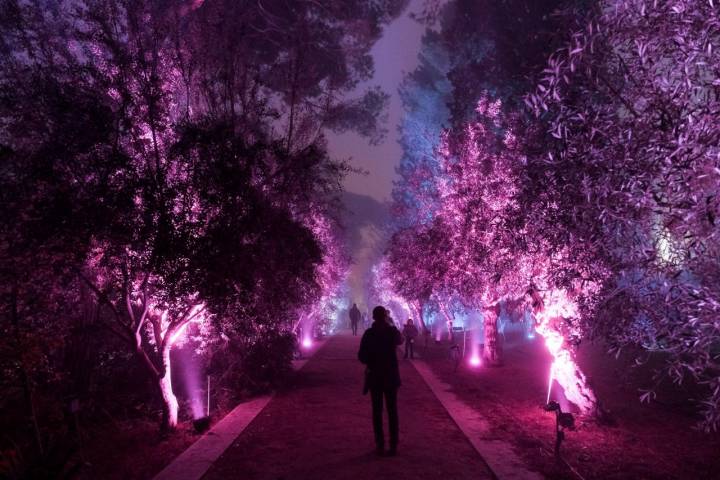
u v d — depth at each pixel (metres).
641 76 4.68
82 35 8.00
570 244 5.38
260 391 13.34
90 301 9.55
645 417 9.66
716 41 4.32
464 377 15.95
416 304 31.95
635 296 4.60
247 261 7.79
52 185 6.89
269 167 8.78
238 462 7.50
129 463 7.50
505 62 17.31
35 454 6.55
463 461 7.39
